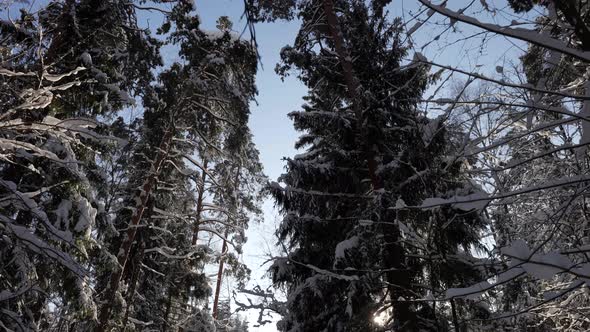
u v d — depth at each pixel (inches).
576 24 122.3
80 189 358.3
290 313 377.1
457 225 269.7
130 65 462.9
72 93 369.7
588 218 189.2
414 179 267.6
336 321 341.1
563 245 203.0
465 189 217.9
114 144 428.5
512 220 289.0
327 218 338.6
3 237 264.7
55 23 374.6
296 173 325.7
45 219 239.0
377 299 323.9
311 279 330.0
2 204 242.2
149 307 700.7
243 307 402.9
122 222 590.9
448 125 172.6
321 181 332.8
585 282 105.6
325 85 368.5
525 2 144.2
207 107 575.2
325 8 354.0
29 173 335.3
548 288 276.7
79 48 381.4
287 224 350.0
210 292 658.8
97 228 398.3
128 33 450.0
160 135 558.6
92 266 445.1
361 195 314.2
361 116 311.0
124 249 485.7
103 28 418.6
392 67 308.3
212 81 547.8
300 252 374.0
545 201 268.5
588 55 97.7
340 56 334.6
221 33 535.2
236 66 541.0
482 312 273.1
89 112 387.2
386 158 323.3
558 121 119.3
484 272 245.8
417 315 270.1
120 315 475.8
